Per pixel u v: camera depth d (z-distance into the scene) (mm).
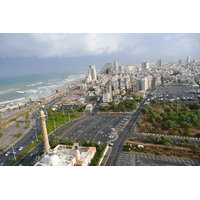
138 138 169000
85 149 148375
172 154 137375
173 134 171000
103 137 178375
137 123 192500
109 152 148000
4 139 195000
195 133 170750
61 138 179250
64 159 126125
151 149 147250
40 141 181500
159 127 191375
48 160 124062
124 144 160000
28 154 157500
